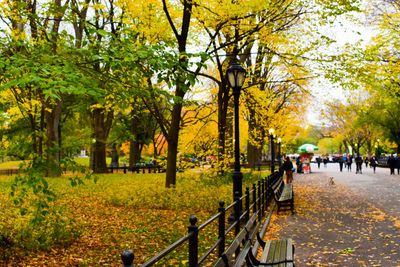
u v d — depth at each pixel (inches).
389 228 358.3
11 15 494.6
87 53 234.4
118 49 251.6
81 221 364.2
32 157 280.2
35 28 505.0
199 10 492.4
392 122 1886.1
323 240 318.3
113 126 1519.4
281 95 1165.7
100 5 490.9
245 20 537.3
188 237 123.6
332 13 504.7
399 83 743.7
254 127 1003.9
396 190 715.4
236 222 255.8
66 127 1672.0
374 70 546.0
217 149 653.9
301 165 1520.7
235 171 378.0
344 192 705.0
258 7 470.9
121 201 515.8
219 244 192.9
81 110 941.8
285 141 1689.2
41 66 216.1
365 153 3501.5
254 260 197.3
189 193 508.7
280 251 199.2
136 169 1551.4
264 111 807.1
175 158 577.6
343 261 252.8
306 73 629.6
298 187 850.8
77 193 642.2
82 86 214.2
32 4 529.7
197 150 667.4
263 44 587.2
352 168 1924.2
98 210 480.1
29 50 265.1
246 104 794.2
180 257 271.0
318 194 686.5
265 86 1015.0
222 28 553.6
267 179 561.6
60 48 249.1
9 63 227.1
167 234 347.3
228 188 527.2
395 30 695.1
